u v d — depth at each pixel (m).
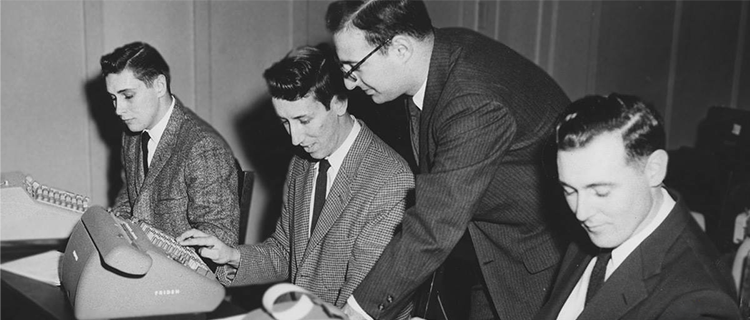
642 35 4.95
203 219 2.25
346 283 1.89
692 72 5.25
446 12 4.16
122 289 1.49
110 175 3.48
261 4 3.72
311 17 3.87
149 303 1.51
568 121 1.27
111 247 1.46
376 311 1.62
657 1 4.95
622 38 4.86
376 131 2.52
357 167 1.96
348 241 1.93
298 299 1.37
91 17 3.32
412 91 1.83
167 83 2.35
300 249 2.07
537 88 1.86
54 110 3.31
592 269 1.47
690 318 1.19
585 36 4.70
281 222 2.20
